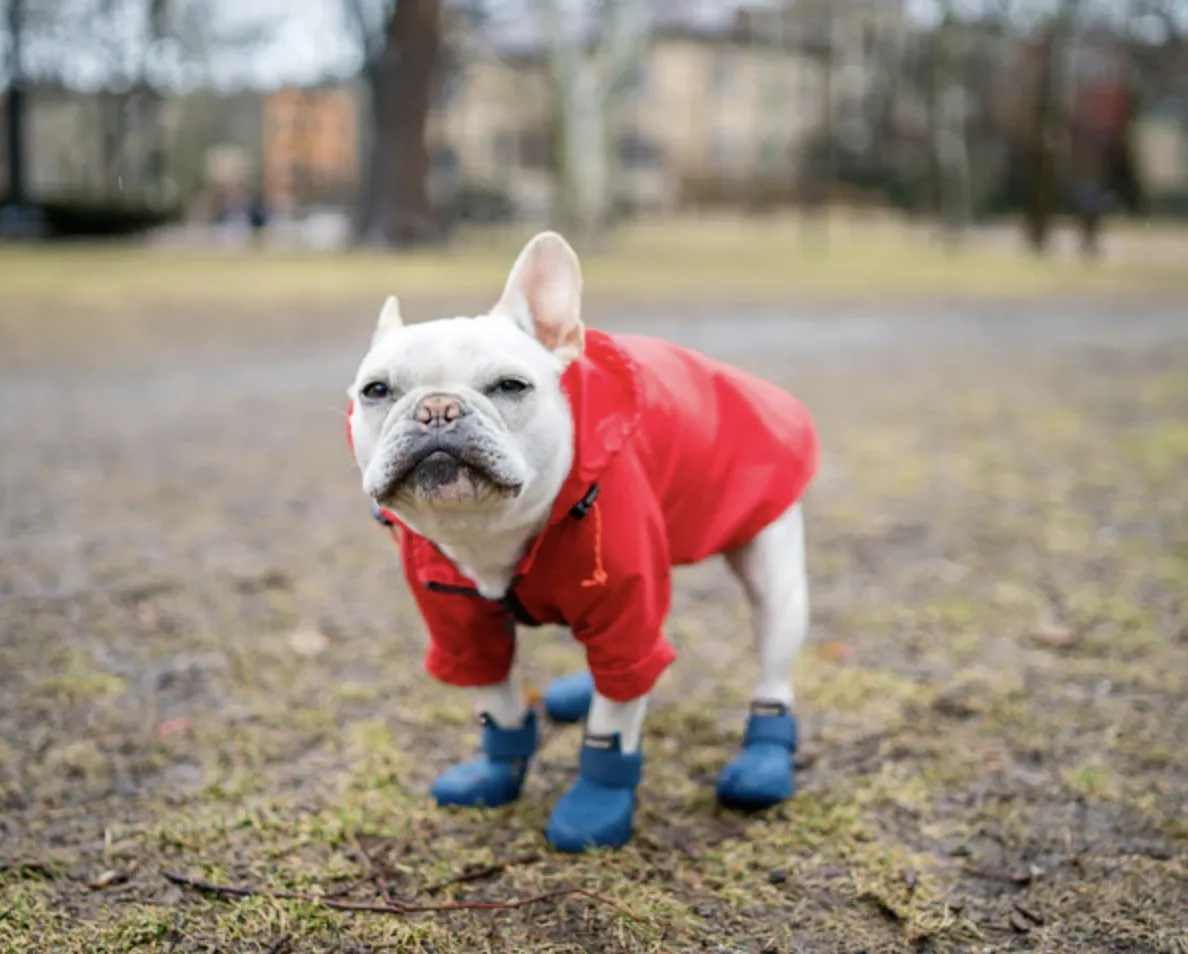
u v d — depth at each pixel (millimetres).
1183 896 1062
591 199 9805
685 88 20938
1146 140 22266
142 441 3014
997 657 1592
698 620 1756
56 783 1263
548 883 1096
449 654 1185
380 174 10008
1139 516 2283
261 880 1099
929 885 1079
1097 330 5633
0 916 1036
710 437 1166
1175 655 1584
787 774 1227
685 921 1036
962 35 13672
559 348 1040
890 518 2283
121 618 1727
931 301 6785
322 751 1340
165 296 6047
